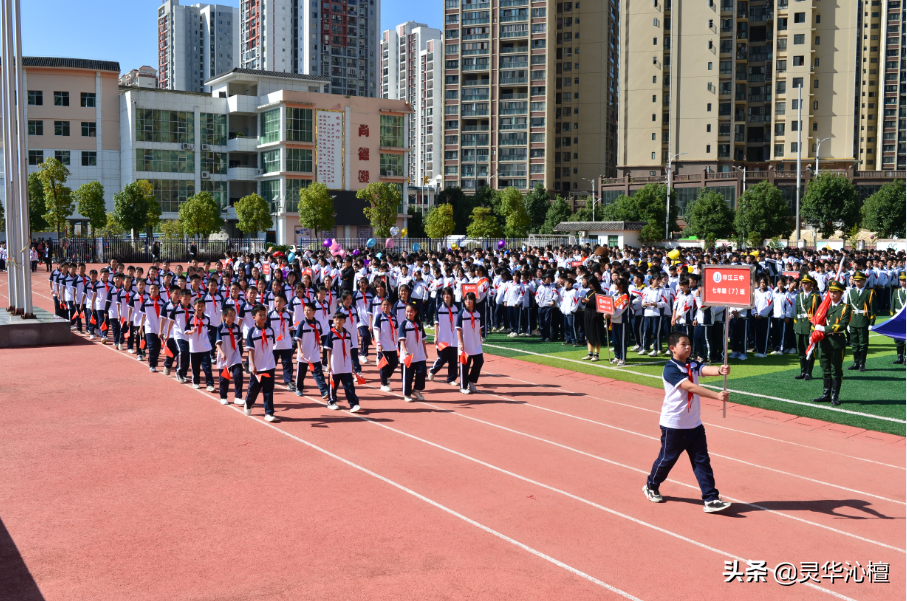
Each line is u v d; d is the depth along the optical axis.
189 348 15.03
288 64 148.88
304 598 5.96
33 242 49.66
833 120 85.19
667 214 70.50
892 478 9.30
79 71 73.62
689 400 8.12
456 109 112.06
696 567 6.66
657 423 11.99
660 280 19.00
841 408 13.04
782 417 12.48
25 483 8.73
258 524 7.51
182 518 7.66
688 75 86.88
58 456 9.81
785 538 7.37
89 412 12.34
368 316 17.42
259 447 10.32
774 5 86.44
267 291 19.22
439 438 10.90
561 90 112.69
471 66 110.69
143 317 16.28
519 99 108.69
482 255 30.69
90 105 74.56
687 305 17.73
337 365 12.44
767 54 89.06
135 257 55.56
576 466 9.60
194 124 78.88
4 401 13.13
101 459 9.70
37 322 19.89
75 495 8.33
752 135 91.25
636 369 17.11
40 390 14.10
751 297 9.18
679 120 87.38
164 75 184.38
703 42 86.19
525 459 9.88
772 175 81.75
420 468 9.42
